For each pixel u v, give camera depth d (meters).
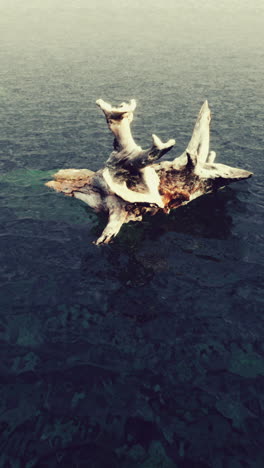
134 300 12.78
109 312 12.29
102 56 49.38
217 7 92.88
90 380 10.09
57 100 33.50
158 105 32.03
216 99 33.06
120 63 45.88
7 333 11.49
